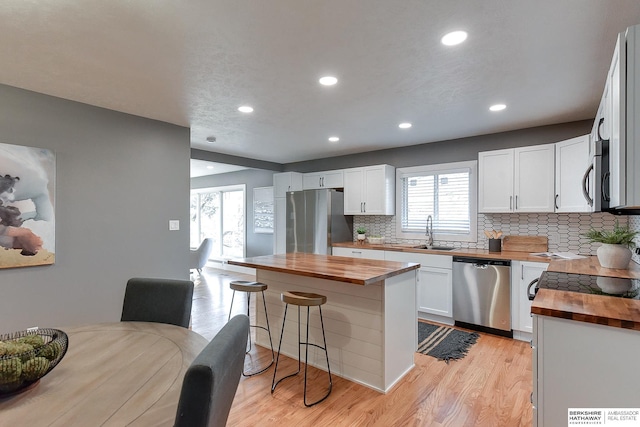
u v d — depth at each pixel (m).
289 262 2.93
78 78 2.45
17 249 2.60
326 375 2.61
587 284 1.92
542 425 1.42
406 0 1.57
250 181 7.17
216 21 1.73
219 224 7.98
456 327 3.72
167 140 3.60
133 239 3.33
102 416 0.91
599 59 2.14
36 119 2.72
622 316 1.28
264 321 3.19
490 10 1.64
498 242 3.78
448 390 2.37
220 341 0.96
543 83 2.53
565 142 3.24
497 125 3.68
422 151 4.67
